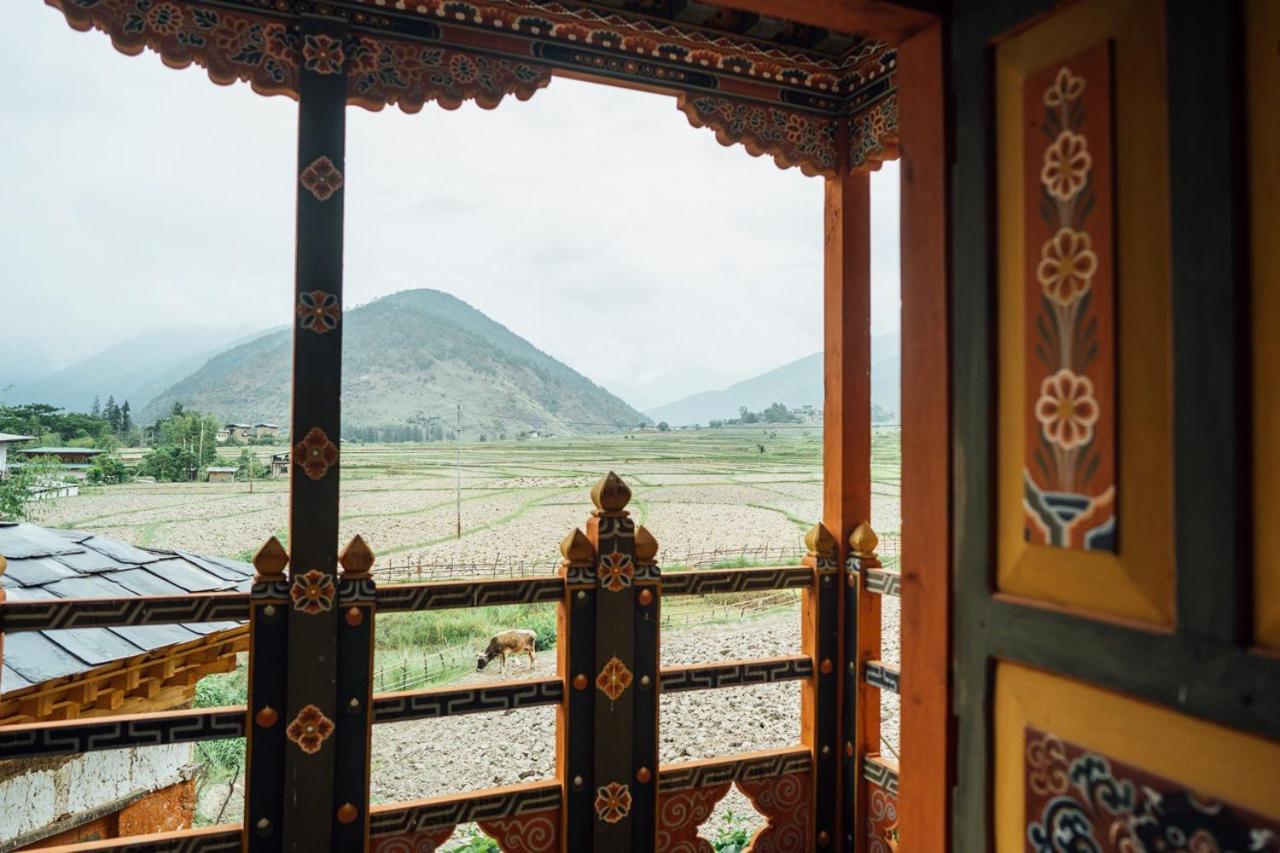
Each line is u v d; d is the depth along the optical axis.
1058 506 1.39
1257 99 1.12
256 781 2.87
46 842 4.45
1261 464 1.10
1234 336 1.13
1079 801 1.35
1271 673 1.07
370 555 3.02
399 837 3.02
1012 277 1.50
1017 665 1.47
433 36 3.24
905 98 1.77
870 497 3.78
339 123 3.09
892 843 3.45
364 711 2.99
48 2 2.87
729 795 7.70
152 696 4.62
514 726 10.05
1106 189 1.32
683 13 3.50
